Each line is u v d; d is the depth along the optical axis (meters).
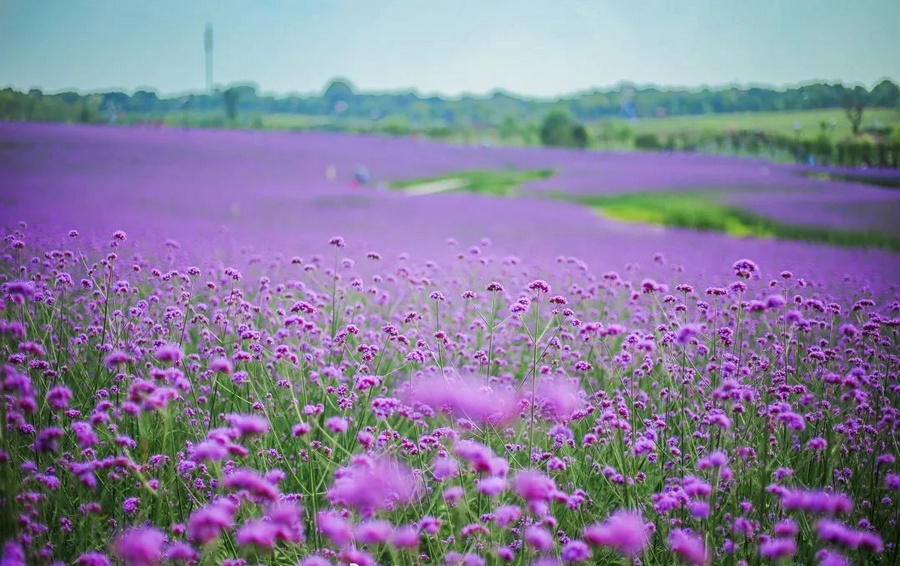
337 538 2.63
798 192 16.41
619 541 2.53
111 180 18.08
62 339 4.64
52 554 3.05
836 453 3.62
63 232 8.97
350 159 27.81
